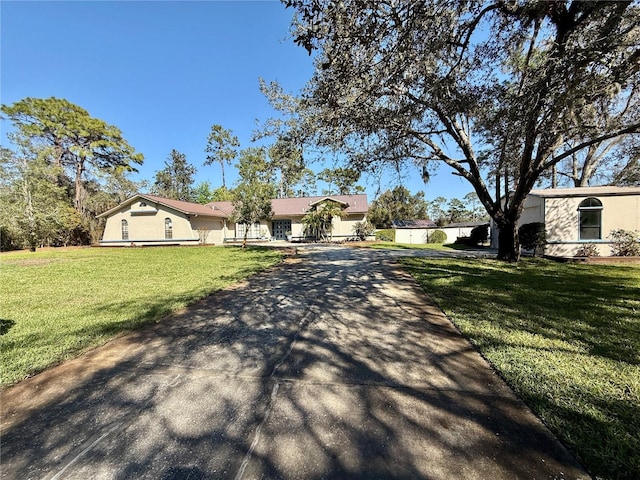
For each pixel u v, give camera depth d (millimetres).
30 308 5207
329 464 1652
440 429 1941
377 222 34781
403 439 1851
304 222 24891
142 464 1682
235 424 2035
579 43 4062
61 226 20281
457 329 3879
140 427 2023
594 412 2051
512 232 11047
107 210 24219
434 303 5199
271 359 3107
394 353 3193
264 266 10312
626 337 3428
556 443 1784
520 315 4316
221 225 26719
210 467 1648
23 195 18688
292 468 1628
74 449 1820
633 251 11258
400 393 2406
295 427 1990
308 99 6246
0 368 2949
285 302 5469
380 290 6316
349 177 9891
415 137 9188
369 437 1875
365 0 2980
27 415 2189
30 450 1815
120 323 4309
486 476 1544
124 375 2805
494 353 3055
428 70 4754
